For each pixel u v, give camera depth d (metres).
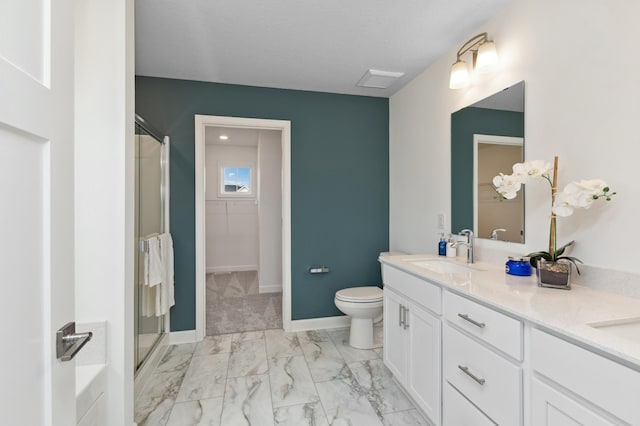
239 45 2.15
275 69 2.52
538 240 1.59
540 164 1.42
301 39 2.08
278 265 4.36
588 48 1.32
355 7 1.75
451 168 2.24
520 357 1.03
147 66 2.46
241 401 1.84
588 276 1.32
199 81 2.73
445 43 2.14
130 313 1.45
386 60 2.39
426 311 1.61
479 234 1.99
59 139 0.70
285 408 1.77
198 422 1.66
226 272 5.48
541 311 1.01
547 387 0.93
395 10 1.78
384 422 1.65
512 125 1.72
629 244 1.18
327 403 1.82
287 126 2.91
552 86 1.49
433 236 2.47
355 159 3.10
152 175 2.31
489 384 1.16
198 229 2.71
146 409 1.77
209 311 3.45
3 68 0.52
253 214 5.65
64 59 0.72
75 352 0.73
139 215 2.02
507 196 1.52
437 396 1.50
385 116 3.18
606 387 0.76
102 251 1.36
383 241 3.17
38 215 0.64
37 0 0.63
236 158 5.57
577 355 0.83
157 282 2.18
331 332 2.90
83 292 1.35
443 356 1.46
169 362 2.31
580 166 1.37
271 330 2.94
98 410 1.28
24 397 0.59
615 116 1.23
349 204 3.08
